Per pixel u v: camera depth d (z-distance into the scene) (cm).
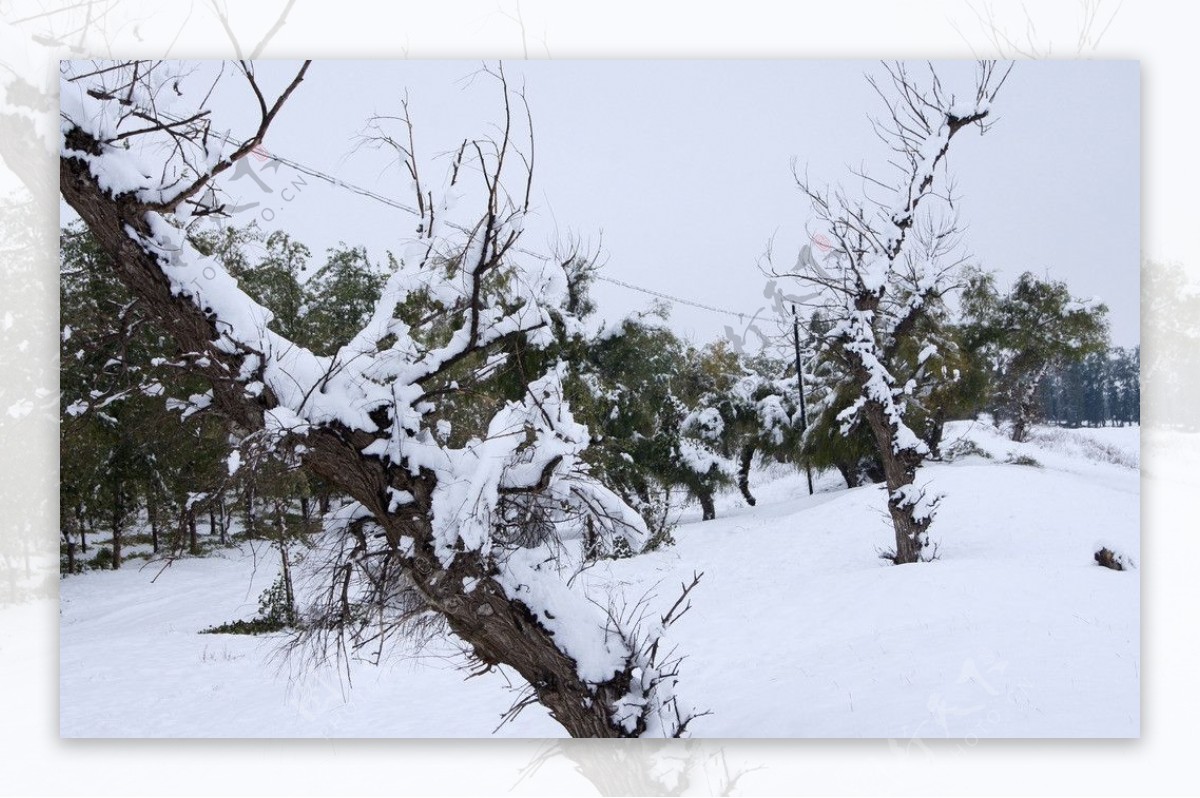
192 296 364
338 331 791
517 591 417
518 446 416
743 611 1027
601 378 1439
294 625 433
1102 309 1037
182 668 950
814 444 1789
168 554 392
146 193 350
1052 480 1428
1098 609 816
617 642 433
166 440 418
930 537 1286
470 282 416
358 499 400
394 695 809
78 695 834
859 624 908
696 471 1762
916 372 1285
